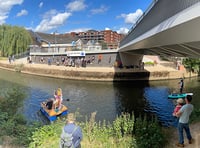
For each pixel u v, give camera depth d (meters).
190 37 7.86
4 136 8.57
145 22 15.21
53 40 100.56
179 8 8.55
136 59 46.16
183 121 8.51
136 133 9.64
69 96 28.16
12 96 13.16
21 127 9.70
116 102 24.97
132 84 38.34
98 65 47.38
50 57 55.25
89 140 9.19
